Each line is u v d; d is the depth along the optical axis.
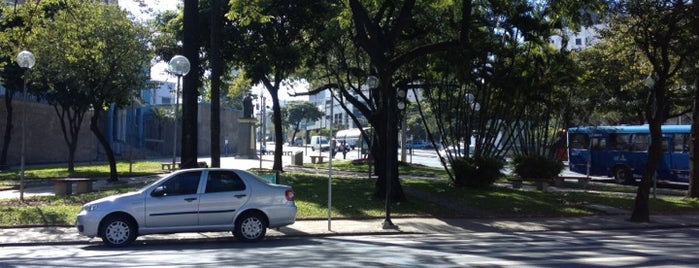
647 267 9.04
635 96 33.66
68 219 15.19
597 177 35.44
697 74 22.59
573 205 20.33
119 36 24.28
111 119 56.81
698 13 17.34
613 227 16.33
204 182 12.48
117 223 11.85
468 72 22.14
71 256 10.54
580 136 34.62
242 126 55.88
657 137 17.55
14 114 42.56
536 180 26.38
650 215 18.94
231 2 18.94
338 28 24.20
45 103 45.91
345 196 20.02
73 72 24.00
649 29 18.80
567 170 41.72
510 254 10.52
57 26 23.05
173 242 12.70
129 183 24.84
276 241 12.97
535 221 17.16
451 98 27.44
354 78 32.16
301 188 22.14
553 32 25.69
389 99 16.41
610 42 25.25
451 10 22.94
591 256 10.27
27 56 18.12
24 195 20.58
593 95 33.34
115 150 58.28
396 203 18.97
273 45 25.69
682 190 28.64
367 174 32.59
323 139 92.00
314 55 28.06
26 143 43.62
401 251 11.02
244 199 12.60
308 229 14.70
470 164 23.97
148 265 9.31
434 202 19.73
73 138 33.44
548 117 31.11
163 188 12.21
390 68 18.34
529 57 24.27
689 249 11.35
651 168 17.52
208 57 26.91
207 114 74.31
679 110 37.06
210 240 12.94
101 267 9.14
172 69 15.05
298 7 25.31
